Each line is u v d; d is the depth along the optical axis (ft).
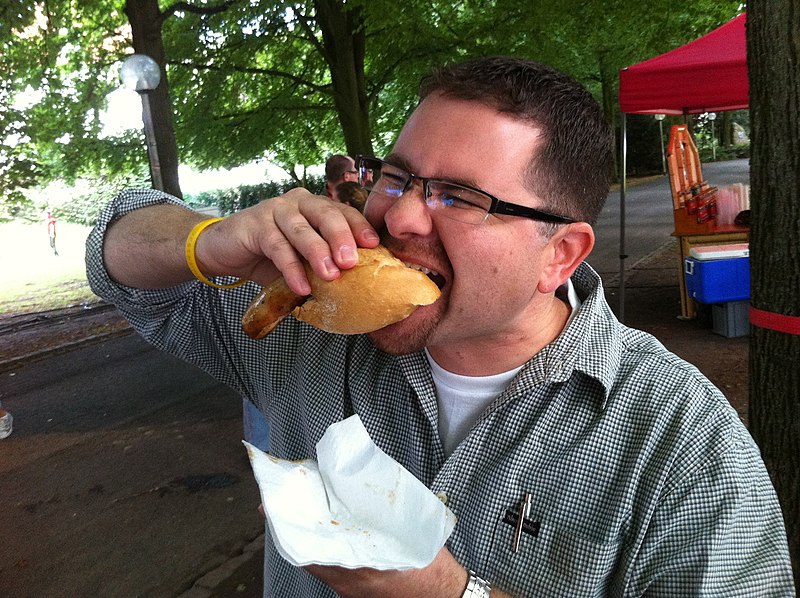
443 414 4.61
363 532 3.15
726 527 3.67
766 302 8.62
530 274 4.01
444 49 43.21
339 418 4.89
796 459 8.54
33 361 28.96
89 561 12.75
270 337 5.50
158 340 5.96
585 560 3.83
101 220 5.24
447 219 3.80
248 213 3.95
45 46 42.80
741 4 36.83
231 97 52.24
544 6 36.83
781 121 8.07
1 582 12.27
